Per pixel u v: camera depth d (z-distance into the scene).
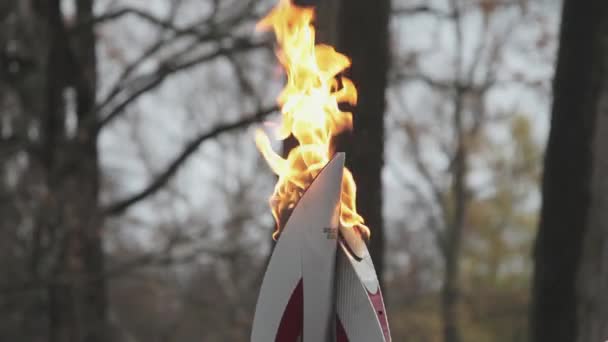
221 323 24.05
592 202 9.96
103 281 18.72
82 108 18.61
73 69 18.28
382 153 8.68
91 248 18.05
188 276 25.41
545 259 10.23
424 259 33.19
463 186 30.33
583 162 9.98
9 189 18.17
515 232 40.59
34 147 18.16
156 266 19.23
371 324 3.54
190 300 22.69
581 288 10.05
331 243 3.59
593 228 9.95
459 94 21.95
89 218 17.59
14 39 17.98
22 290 17.66
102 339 18.56
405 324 32.88
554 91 10.16
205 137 16.73
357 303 3.57
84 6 18.47
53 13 18.02
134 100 17.58
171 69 17.20
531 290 10.47
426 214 31.16
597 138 9.91
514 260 40.22
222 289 23.69
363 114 8.53
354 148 8.51
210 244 19.42
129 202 17.83
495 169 35.12
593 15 9.84
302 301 3.61
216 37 17.17
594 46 9.86
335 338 3.59
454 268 30.45
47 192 17.48
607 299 9.98
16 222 18.09
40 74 18.27
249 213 19.55
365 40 8.50
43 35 18.08
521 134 36.94
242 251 18.89
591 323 10.01
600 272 9.99
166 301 27.38
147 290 25.34
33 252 17.84
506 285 38.81
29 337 20.50
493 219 40.00
